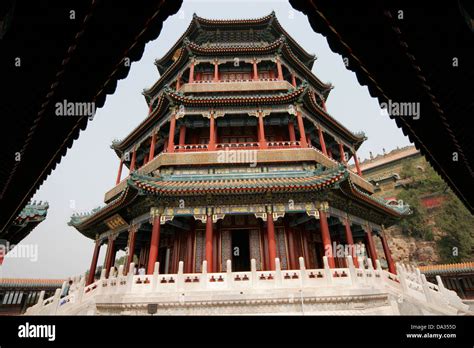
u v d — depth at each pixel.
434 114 6.61
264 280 16.89
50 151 7.84
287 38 36.81
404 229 57.34
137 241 28.97
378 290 17.64
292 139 27.69
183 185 21.98
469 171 8.85
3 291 33.88
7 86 5.40
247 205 22.14
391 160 63.59
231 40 37.09
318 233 27.47
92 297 18.09
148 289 16.80
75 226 33.12
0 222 11.57
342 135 34.00
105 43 5.26
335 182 20.67
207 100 27.33
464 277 34.84
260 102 27.86
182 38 36.84
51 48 4.93
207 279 16.98
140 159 37.09
